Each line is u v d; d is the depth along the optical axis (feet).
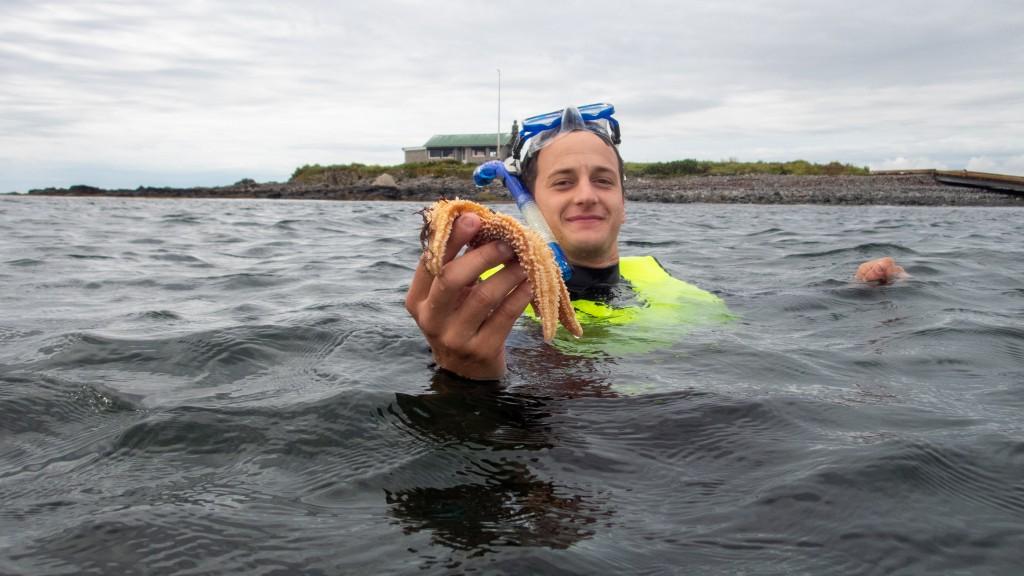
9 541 5.77
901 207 88.43
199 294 18.16
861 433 7.96
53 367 10.61
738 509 6.27
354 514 6.20
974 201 98.63
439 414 8.48
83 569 5.37
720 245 32.24
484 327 8.99
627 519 6.11
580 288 14.60
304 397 9.11
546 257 8.11
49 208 71.61
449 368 9.60
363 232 41.11
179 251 29.76
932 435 7.84
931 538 5.79
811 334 12.89
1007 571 5.32
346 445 7.67
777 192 114.21
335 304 15.93
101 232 39.75
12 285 19.53
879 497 6.44
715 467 7.14
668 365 10.59
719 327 13.26
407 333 12.55
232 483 6.84
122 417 8.63
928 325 13.58
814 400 9.06
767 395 9.21
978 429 8.06
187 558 5.51
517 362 10.55
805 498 6.43
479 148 255.50
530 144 14.84
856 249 29.01
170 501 6.47
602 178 14.44
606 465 7.17
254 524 6.02
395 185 143.74
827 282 19.06
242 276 21.45
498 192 115.24
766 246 31.55
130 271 22.95
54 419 8.59
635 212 71.41
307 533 5.88
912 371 10.60
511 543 5.72
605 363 10.59
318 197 133.28
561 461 7.25
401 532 5.89
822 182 134.21
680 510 6.27
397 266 23.99
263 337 12.36
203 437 7.92
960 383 10.02
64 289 18.93
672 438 7.82
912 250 28.43
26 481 6.93
